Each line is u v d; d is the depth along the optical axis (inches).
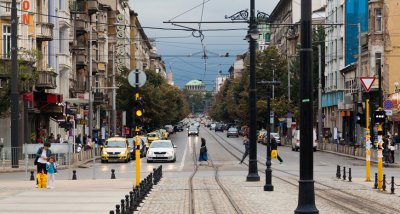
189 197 1137.4
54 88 2694.4
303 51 684.7
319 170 1919.3
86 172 1931.6
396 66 3024.1
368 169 1489.9
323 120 4409.5
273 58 4798.2
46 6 2775.6
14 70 1968.5
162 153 2418.8
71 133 2765.7
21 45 2444.6
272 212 912.3
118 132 4284.0
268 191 1240.8
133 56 6402.6
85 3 3676.2
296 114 4104.3
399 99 2696.9
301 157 681.0
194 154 3006.9
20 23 2428.6
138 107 1216.8
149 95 4271.7
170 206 1000.2
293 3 5201.8
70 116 2546.8
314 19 4694.9
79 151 2448.3
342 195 1165.1
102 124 3752.5
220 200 1086.4
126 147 2490.2
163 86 5187.0
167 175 1744.6
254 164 1492.4
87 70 3848.4
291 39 5231.3
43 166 1336.1
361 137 3238.2
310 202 676.7
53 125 3129.9
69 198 1125.7
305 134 679.1
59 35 3075.8
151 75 5137.8
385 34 3034.0
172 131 6678.2
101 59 4375.0
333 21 4035.4
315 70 4480.8
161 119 4672.7
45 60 2787.9
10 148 1975.9
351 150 2819.9
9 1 2432.3
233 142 4586.6
